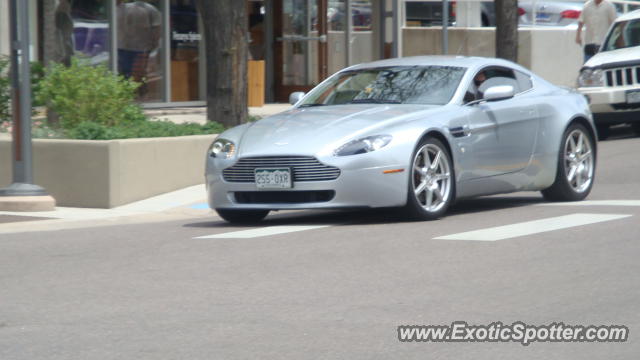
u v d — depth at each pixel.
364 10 34.41
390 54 35.03
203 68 29.56
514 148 14.00
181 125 18.27
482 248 10.61
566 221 12.36
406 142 12.50
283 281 9.28
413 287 8.91
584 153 15.08
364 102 13.84
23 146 15.37
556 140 14.61
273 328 7.66
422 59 14.61
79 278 9.74
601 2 28.61
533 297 8.45
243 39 19.48
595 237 11.16
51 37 19.31
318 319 7.89
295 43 32.44
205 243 11.49
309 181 12.33
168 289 9.09
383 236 11.56
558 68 36.03
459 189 13.26
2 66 19.73
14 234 12.98
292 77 32.44
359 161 12.26
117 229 13.20
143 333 7.60
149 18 27.80
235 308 8.31
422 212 12.70
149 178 16.48
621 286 8.77
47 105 17.95
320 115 13.26
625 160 20.22
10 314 8.34
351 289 8.89
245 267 9.98
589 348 7.01
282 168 12.41
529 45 34.88
